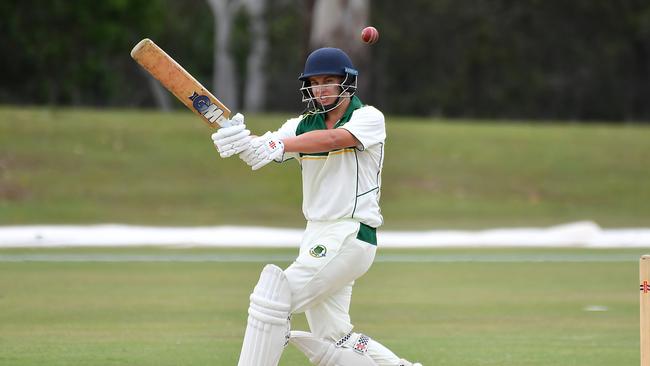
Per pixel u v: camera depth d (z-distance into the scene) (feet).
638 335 102.37
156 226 223.71
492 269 160.97
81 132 285.84
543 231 212.23
